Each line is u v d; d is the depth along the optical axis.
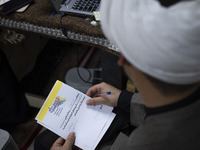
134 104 0.80
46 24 1.00
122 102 0.83
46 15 1.00
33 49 1.67
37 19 0.99
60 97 0.86
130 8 0.31
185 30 0.28
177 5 0.29
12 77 1.25
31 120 1.49
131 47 0.32
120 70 1.17
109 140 0.86
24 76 1.68
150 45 0.30
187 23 0.28
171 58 0.30
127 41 0.32
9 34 1.19
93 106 0.85
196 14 0.28
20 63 1.60
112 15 0.34
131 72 0.40
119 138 0.78
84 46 1.84
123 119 0.87
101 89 0.92
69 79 1.39
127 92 0.84
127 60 0.37
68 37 1.02
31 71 1.71
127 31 0.31
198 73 0.32
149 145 0.40
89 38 0.99
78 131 0.83
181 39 0.29
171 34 0.29
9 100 1.23
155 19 0.29
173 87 0.35
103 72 1.28
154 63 0.32
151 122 0.41
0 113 1.24
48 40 1.85
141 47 0.31
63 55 1.79
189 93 0.36
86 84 1.37
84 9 0.96
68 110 0.85
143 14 0.30
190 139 0.36
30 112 1.51
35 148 0.95
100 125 0.83
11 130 1.46
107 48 1.00
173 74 0.32
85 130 0.83
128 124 0.88
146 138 0.40
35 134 1.44
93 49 1.83
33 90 1.61
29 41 1.59
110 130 0.86
